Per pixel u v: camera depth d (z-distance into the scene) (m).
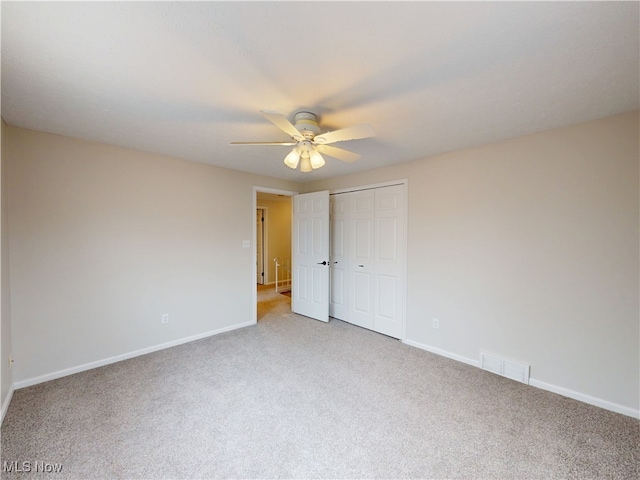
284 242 7.45
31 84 1.65
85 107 1.95
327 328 3.90
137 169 2.95
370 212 3.80
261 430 1.86
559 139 2.30
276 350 3.15
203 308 3.53
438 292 3.08
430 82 1.63
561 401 2.22
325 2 1.07
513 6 1.08
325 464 1.60
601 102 1.87
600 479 1.51
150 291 3.07
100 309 2.74
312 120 2.00
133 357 2.95
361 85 1.66
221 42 1.30
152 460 1.61
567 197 2.27
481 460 1.63
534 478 1.52
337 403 2.17
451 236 2.97
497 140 2.60
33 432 1.82
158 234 3.12
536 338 2.44
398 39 1.27
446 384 2.46
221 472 1.54
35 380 2.40
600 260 2.14
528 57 1.40
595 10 1.10
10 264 2.28
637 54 1.36
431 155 3.09
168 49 1.34
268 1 1.07
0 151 1.97
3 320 2.04
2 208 2.12
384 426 1.91
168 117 2.11
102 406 2.10
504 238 2.61
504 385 2.45
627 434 1.84
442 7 1.09
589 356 2.20
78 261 2.62
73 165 2.57
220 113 2.04
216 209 3.62
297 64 1.46
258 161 3.37
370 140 2.60
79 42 1.29
